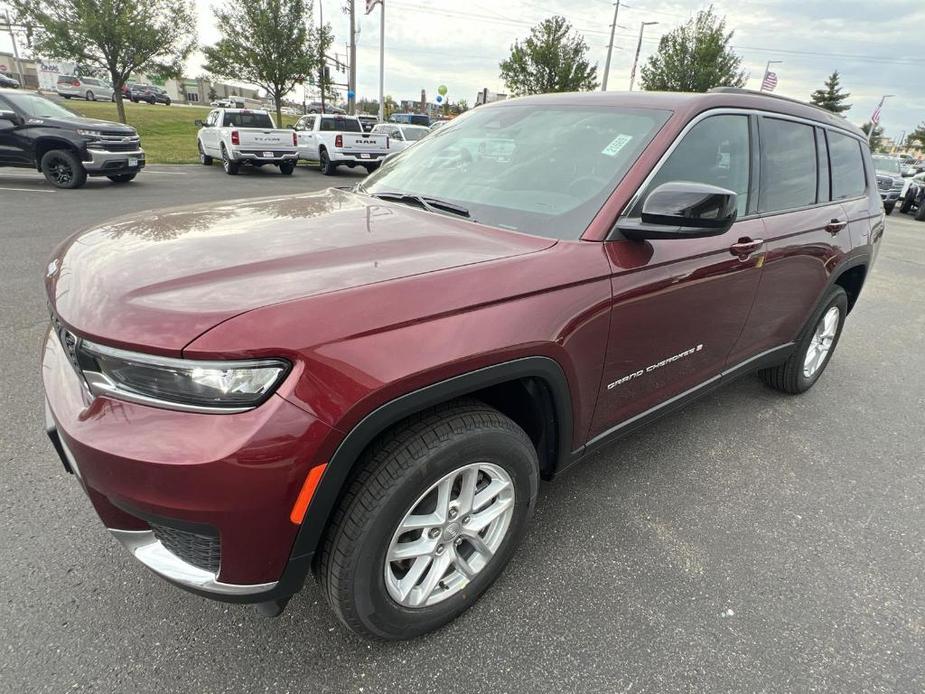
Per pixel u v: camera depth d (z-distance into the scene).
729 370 3.01
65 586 2.05
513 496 2.01
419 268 1.71
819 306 3.56
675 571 2.31
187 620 1.95
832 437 3.48
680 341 2.49
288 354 1.39
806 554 2.46
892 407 3.96
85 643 1.84
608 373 2.18
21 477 2.60
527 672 1.84
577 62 27.19
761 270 2.80
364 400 1.46
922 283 8.20
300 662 1.83
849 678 1.88
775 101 3.00
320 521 1.53
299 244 1.87
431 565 1.90
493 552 2.03
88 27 19.09
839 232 3.45
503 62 28.39
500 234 2.08
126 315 1.45
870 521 2.71
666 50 28.39
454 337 1.61
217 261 1.70
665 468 3.03
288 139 16.52
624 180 2.17
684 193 1.91
